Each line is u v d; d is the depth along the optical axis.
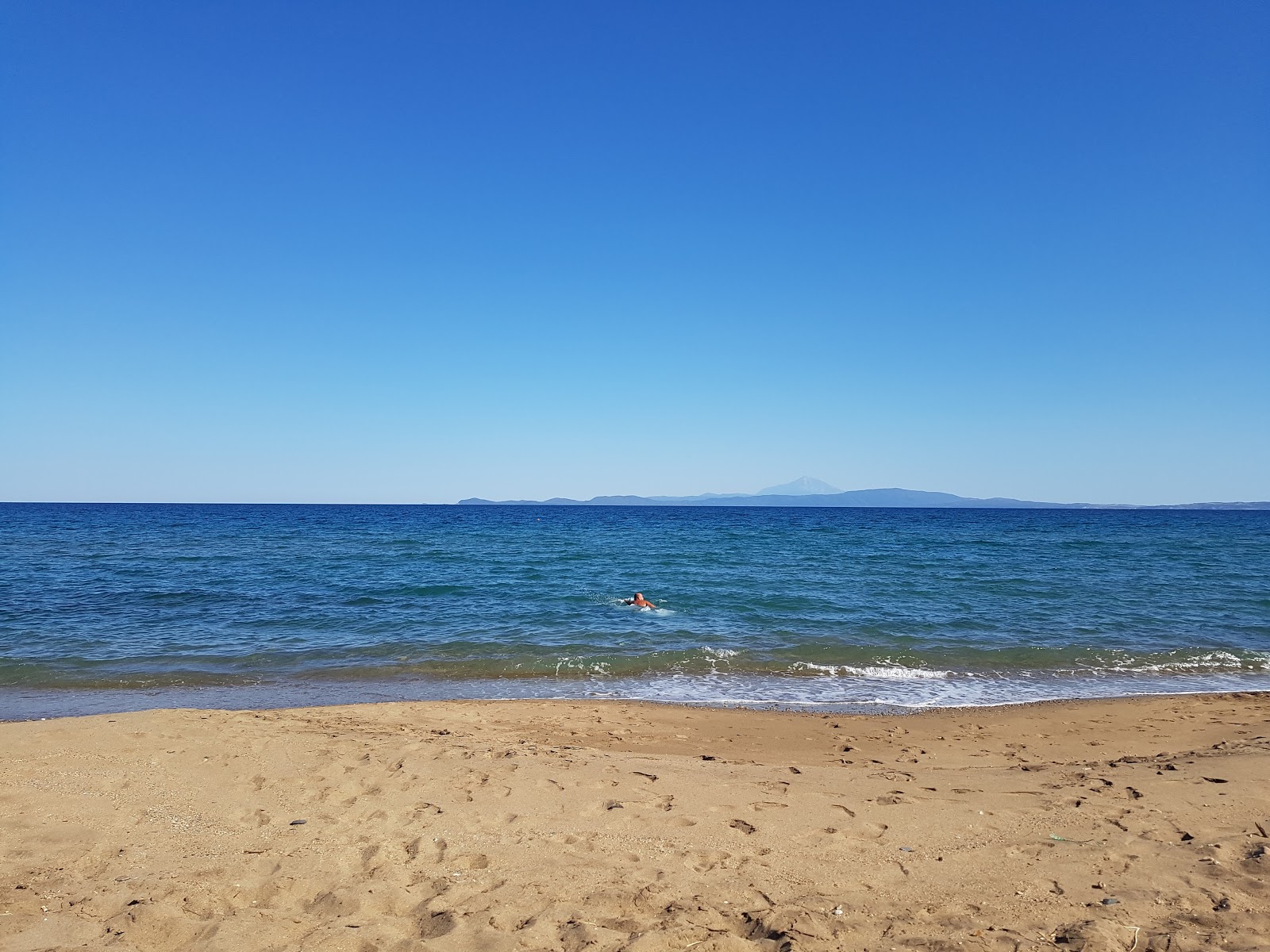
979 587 22.56
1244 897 4.12
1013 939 3.71
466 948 3.64
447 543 41.06
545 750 7.50
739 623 16.92
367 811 5.57
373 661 13.40
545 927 3.83
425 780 6.26
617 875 4.51
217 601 19.45
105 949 3.58
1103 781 6.44
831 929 3.81
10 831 5.04
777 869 4.61
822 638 15.34
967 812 5.63
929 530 62.41
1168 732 9.20
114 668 12.72
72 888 4.25
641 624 16.72
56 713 10.23
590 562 30.27
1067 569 27.89
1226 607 19.22
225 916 3.94
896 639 15.34
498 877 4.49
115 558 30.53
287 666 13.05
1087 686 12.24
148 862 4.63
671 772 6.75
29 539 42.31
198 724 7.81
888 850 4.93
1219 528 70.62
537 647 14.48
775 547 39.25
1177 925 3.81
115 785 5.96
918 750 8.33
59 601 19.05
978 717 10.14
